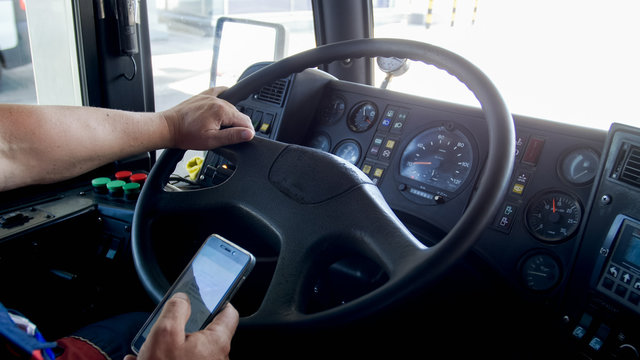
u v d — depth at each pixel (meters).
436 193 1.15
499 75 1.50
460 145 1.15
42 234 1.33
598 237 0.92
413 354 1.17
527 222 1.04
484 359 1.15
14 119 0.78
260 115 1.42
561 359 0.97
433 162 1.17
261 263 0.95
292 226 0.79
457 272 1.12
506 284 1.05
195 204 0.90
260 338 0.69
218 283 0.72
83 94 1.71
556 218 1.02
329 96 1.42
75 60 1.67
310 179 0.82
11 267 1.27
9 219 1.31
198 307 0.72
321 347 0.88
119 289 1.48
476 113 1.15
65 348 0.96
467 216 0.71
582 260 0.95
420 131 1.21
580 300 0.94
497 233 1.06
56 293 1.38
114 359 0.97
